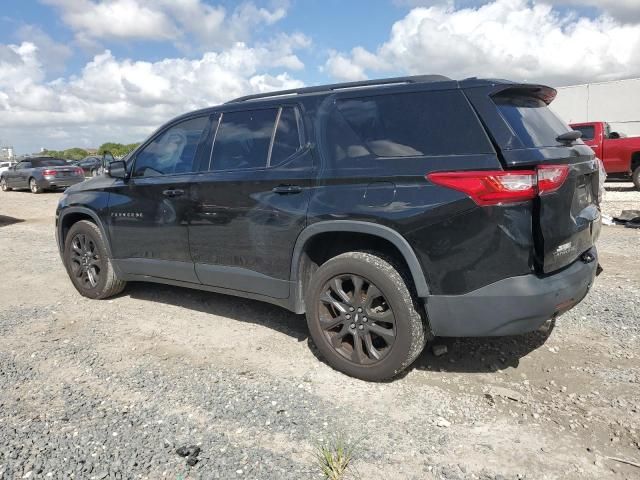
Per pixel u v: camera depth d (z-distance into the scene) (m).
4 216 13.68
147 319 4.88
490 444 2.78
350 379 3.55
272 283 3.92
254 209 3.90
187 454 2.71
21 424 3.03
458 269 3.07
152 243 4.76
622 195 13.72
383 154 3.36
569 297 3.16
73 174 21.86
